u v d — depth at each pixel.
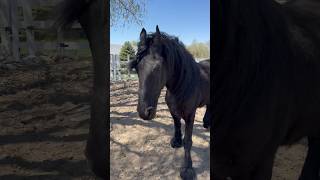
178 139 2.35
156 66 1.97
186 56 2.16
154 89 1.99
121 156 2.19
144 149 2.29
